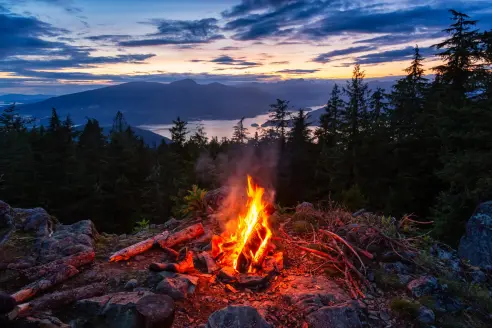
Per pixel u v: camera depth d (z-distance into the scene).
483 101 18.86
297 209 8.68
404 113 29.09
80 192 35.16
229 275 5.41
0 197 33.16
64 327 3.61
